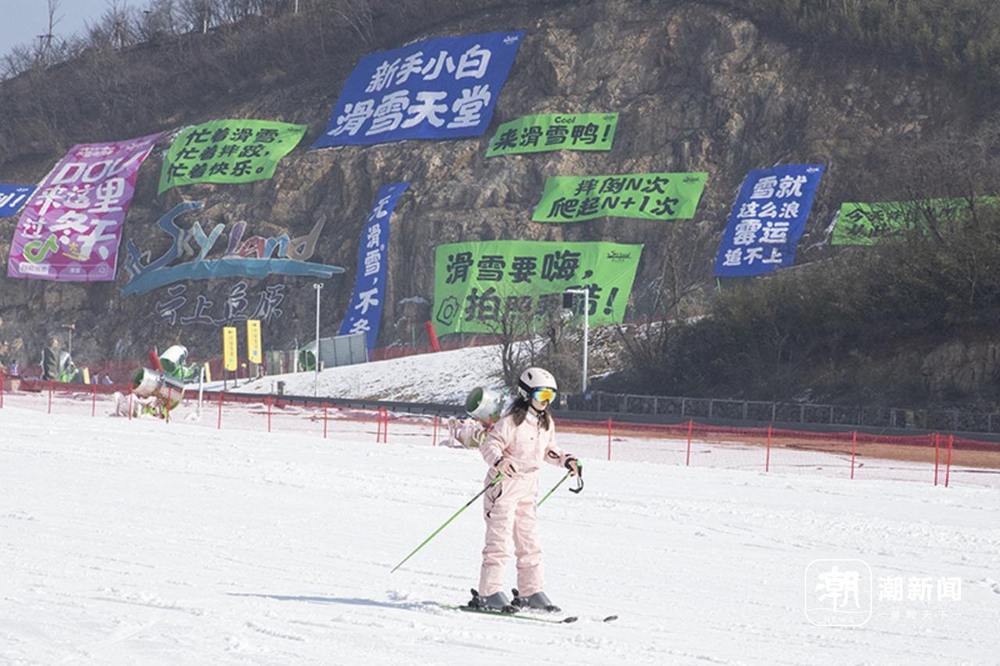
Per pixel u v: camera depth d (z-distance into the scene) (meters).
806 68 95.88
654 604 10.72
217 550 12.54
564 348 71.31
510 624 8.80
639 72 102.00
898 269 60.88
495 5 115.81
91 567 10.86
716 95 97.25
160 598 8.79
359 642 7.47
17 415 39.78
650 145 97.38
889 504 23.30
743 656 8.15
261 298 104.56
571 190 96.06
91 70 136.00
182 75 131.88
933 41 92.50
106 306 112.69
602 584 11.85
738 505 21.23
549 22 109.00
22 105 136.12
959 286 57.97
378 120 111.06
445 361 77.62
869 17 96.00
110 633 7.27
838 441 47.59
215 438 33.50
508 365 70.25
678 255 88.81
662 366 66.81
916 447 44.28
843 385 58.91
